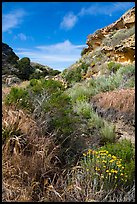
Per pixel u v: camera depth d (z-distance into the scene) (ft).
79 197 10.41
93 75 59.31
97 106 28.04
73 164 13.19
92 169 11.30
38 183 11.02
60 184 11.35
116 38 69.15
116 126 22.21
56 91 18.16
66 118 15.65
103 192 10.58
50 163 12.28
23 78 97.35
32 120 14.07
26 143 12.76
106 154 11.82
